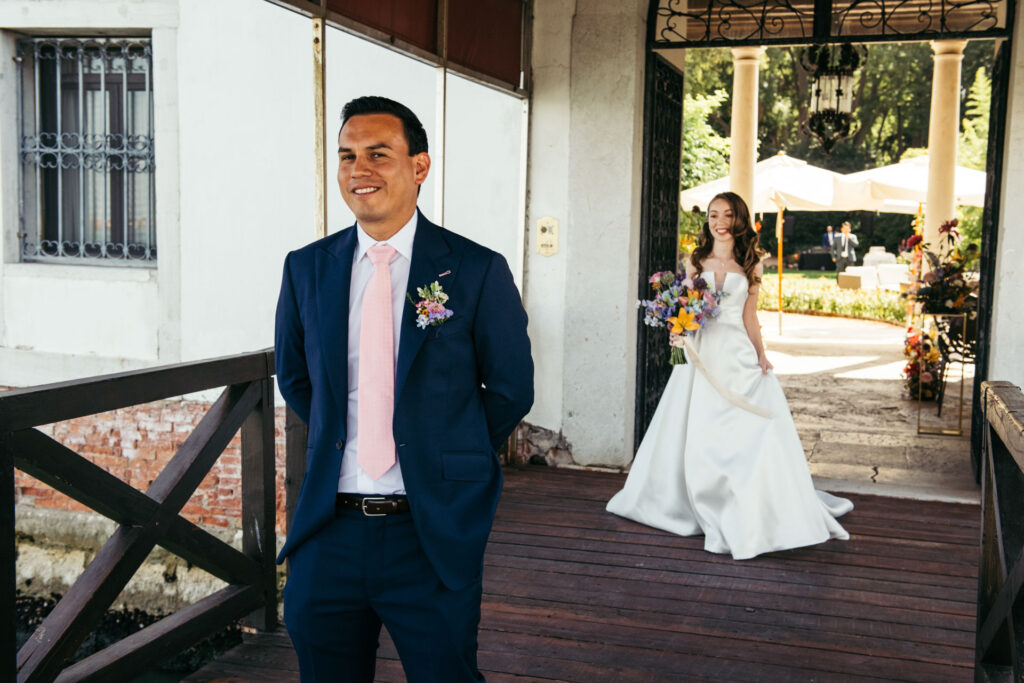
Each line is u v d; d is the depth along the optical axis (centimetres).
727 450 445
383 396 202
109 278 583
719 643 344
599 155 561
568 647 340
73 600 251
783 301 1748
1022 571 204
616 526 479
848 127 827
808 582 404
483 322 207
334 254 211
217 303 569
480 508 205
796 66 2733
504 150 580
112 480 258
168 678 466
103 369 589
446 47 452
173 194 567
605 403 579
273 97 548
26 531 581
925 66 2752
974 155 2031
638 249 579
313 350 207
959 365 1060
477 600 208
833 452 655
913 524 488
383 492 202
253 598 337
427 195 589
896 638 348
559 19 558
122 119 587
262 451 340
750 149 954
